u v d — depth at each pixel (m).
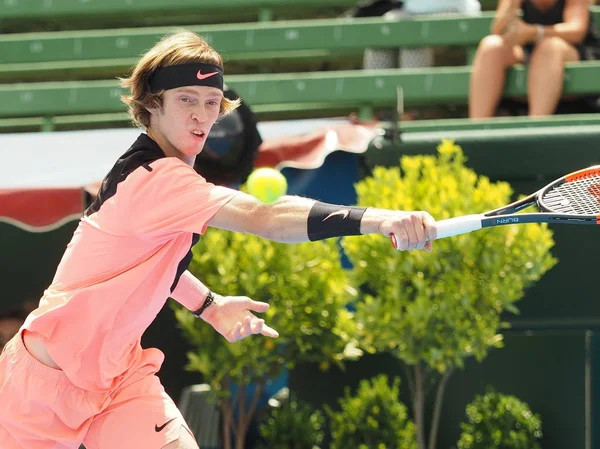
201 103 7.50
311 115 23.25
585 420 16.12
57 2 24.45
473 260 14.56
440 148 15.31
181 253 7.69
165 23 26.62
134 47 23.06
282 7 23.78
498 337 14.93
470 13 22.33
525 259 14.64
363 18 22.78
